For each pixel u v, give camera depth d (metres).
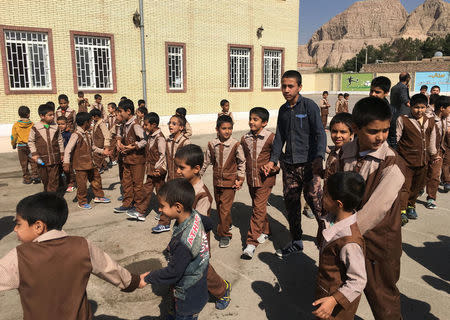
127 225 4.93
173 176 4.50
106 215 5.33
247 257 3.93
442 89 41.47
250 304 3.11
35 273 1.63
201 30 16.94
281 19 20.23
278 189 6.81
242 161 3.94
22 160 6.97
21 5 11.98
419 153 4.77
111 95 14.52
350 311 1.97
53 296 1.66
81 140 5.44
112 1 14.00
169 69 16.38
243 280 3.51
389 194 2.11
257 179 3.91
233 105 18.95
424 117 4.85
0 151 10.32
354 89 47.12
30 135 5.62
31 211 1.68
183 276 2.27
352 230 1.95
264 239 4.42
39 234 1.71
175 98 16.53
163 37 15.69
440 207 5.63
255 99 19.88
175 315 2.55
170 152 4.50
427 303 3.12
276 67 20.94
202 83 17.42
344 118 3.00
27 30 12.18
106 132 6.80
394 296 2.21
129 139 4.95
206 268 2.35
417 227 4.84
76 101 13.52
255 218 3.94
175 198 2.14
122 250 4.16
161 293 3.33
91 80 14.12
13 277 1.60
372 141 2.14
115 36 14.29
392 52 90.69
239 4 18.22
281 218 5.27
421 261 3.90
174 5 15.83
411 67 47.62
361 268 1.87
